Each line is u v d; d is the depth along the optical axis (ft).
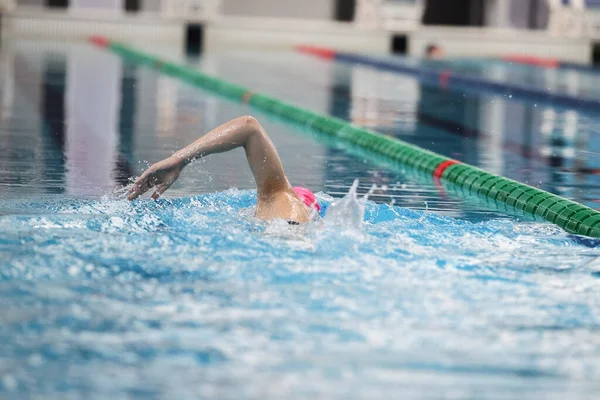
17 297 19.34
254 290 20.36
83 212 27.71
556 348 17.85
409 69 118.62
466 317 19.42
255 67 114.62
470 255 24.29
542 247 26.04
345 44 158.30
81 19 148.25
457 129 62.69
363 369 16.43
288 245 23.54
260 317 18.75
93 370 15.85
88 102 69.62
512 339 18.24
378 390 15.57
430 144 55.01
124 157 44.39
